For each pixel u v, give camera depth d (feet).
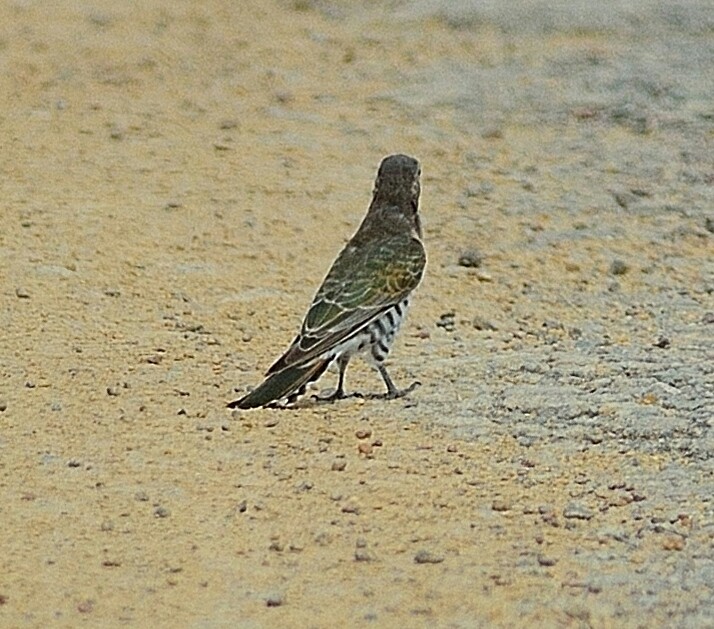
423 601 34.58
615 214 63.87
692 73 81.41
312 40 91.91
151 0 101.76
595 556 36.70
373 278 45.11
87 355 48.70
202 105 78.48
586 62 84.23
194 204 63.87
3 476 40.27
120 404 44.96
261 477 40.50
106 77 83.25
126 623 33.63
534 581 35.50
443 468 41.24
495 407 45.32
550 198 65.77
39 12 97.19
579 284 56.90
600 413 44.88
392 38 91.40
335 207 64.34
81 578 35.42
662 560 36.55
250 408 44.75
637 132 74.28
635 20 90.02
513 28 90.84
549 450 42.55
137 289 54.75
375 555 36.60
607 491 40.16
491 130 74.79
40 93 79.71
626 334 52.21
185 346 49.90
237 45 90.74
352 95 80.84
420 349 50.42
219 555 36.50
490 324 52.85
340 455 41.88
